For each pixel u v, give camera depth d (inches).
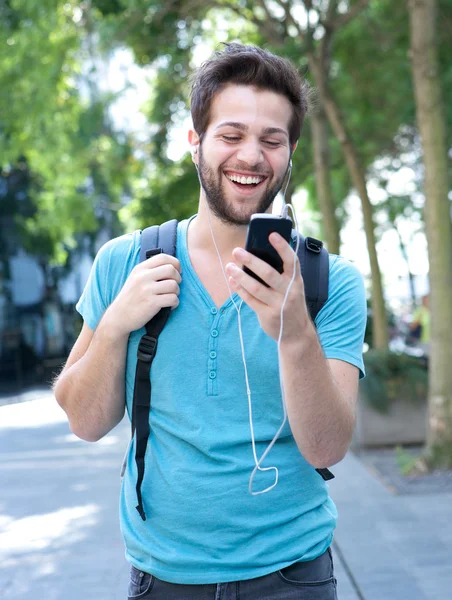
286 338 71.5
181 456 77.6
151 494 78.4
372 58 504.7
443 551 206.5
